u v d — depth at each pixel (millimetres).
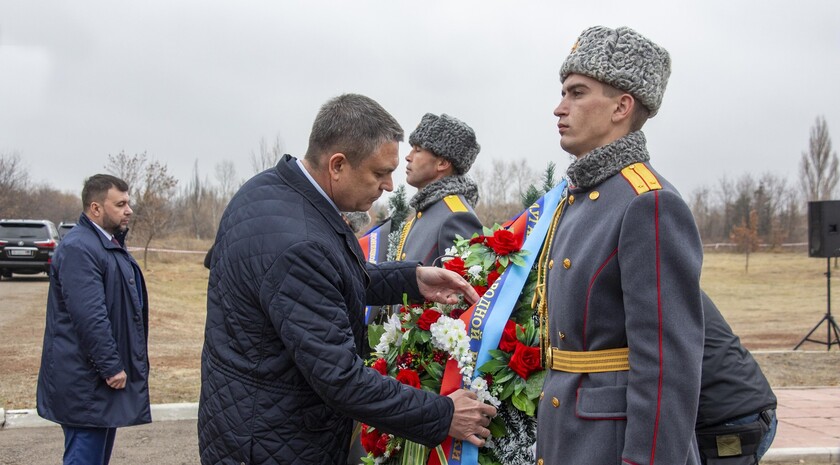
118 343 3760
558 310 2029
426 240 3559
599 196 1993
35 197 47688
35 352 8648
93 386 3646
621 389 1889
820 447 5105
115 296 3770
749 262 29000
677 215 1832
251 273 2031
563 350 2035
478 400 2336
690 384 1769
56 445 5164
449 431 2199
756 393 2609
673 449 1754
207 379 2137
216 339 2119
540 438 2084
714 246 35875
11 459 4836
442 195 3684
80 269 3631
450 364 2510
